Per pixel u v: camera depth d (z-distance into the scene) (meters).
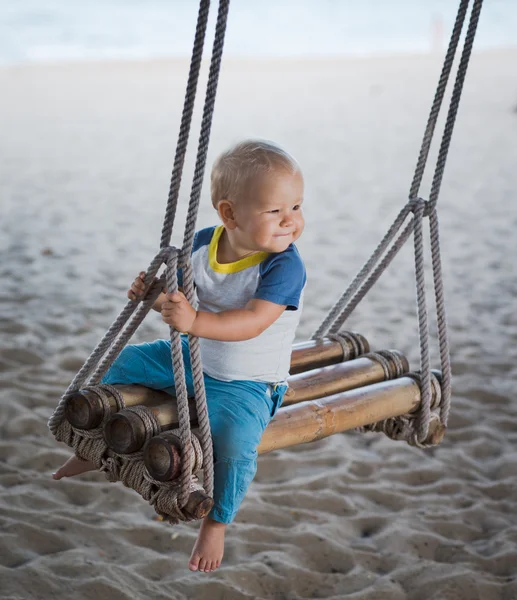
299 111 14.59
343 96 16.31
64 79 18.27
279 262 2.22
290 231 2.17
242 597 3.08
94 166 10.50
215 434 2.18
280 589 3.15
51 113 14.18
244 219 2.15
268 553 3.33
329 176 10.16
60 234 7.50
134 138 12.27
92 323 5.41
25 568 3.06
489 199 9.07
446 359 2.83
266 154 2.14
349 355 2.99
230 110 14.59
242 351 2.29
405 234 2.84
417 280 2.77
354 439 4.32
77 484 3.68
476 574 3.25
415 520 3.62
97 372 2.32
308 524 3.55
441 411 2.91
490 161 10.92
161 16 35.69
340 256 7.13
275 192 2.12
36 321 5.36
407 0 42.19
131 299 2.18
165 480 2.07
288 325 2.33
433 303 6.05
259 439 2.24
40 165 10.47
